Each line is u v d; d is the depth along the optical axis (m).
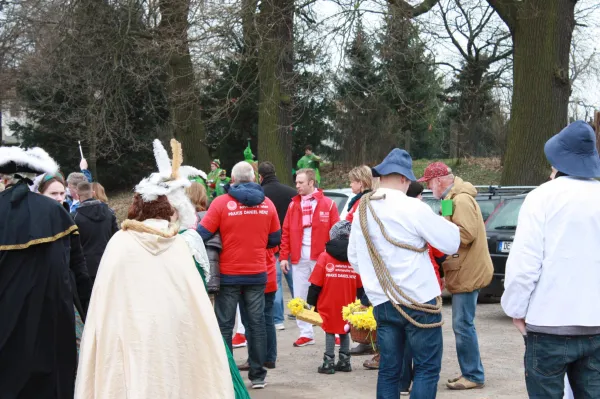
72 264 5.07
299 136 29.08
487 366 7.00
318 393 6.18
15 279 4.65
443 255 5.78
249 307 6.32
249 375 6.38
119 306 4.09
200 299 4.29
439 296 4.63
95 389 4.00
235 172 6.34
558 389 3.76
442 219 4.55
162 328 4.10
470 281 5.92
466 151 28.86
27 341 4.61
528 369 3.83
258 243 6.25
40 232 4.69
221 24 16.48
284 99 17.58
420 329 4.54
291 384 6.52
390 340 4.65
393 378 4.67
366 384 6.48
